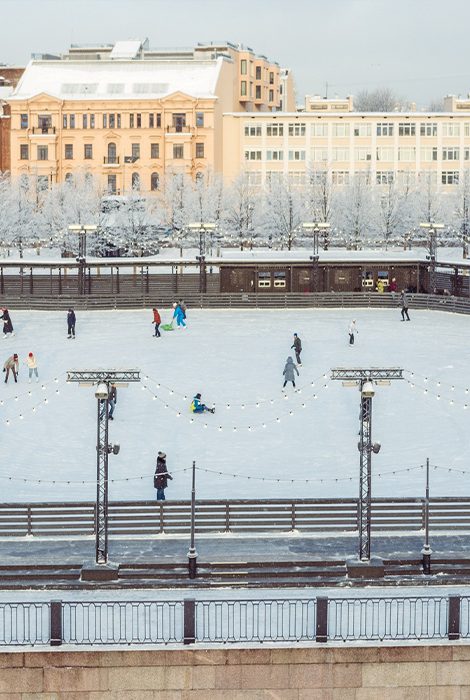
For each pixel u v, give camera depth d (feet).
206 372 242.17
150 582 131.13
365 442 137.08
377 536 145.79
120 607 115.14
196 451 191.72
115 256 467.93
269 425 206.49
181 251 447.42
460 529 148.15
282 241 466.29
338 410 215.31
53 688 111.86
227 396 224.94
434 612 115.24
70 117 592.19
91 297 314.96
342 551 139.54
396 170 573.74
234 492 168.86
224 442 196.85
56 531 146.61
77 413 213.66
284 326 289.94
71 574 132.87
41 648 112.16
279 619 121.08
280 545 142.20
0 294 320.70
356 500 149.07
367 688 112.88
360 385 136.56
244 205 495.82
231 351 260.62
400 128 591.37
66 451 191.93
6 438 199.11
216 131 590.96
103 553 133.90
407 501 149.07
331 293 319.06
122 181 591.78
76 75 600.80
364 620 120.47
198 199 498.28
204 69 598.75
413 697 113.09
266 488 171.01
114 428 204.54
